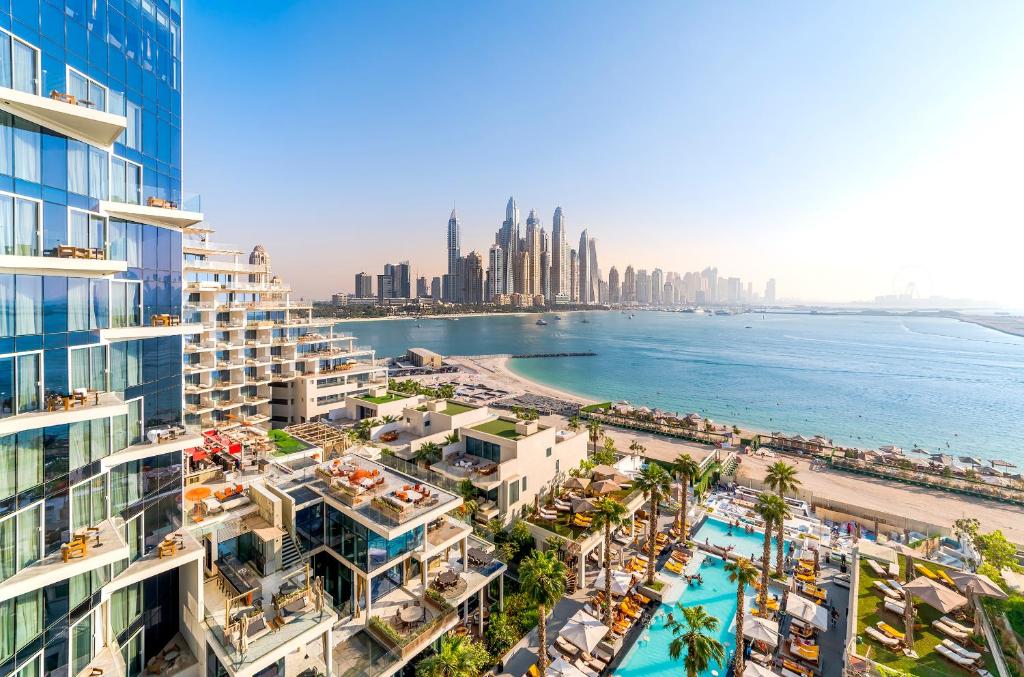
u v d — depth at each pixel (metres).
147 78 27.41
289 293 86.62
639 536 52.12
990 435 113.38
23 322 19.53
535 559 30.66
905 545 50.91
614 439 94.19
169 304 28.66
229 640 23.59
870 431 116.25
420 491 33.28
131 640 24.75
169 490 27.52
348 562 31.20
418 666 27.80
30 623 19.17
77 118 20.67
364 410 79.38
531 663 33.19
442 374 177.62
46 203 20.75
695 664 28.55
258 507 31.72
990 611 33.50
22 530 19.19
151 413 26.97
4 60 19.16
